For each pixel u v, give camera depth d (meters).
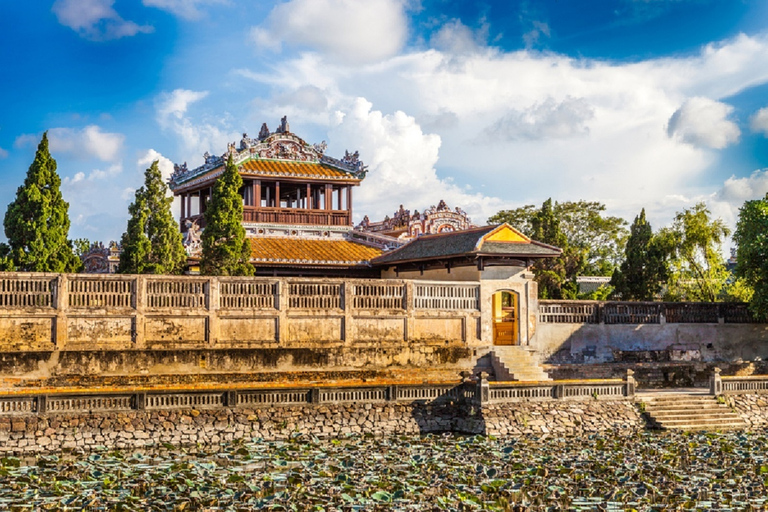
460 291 41.28
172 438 30.22
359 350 38.59
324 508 22.31
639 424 36.84
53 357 33.12
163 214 40.72
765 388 41.19
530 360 41.38
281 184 53.53
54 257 37.75
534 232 55.69
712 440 33.88
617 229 84.31
